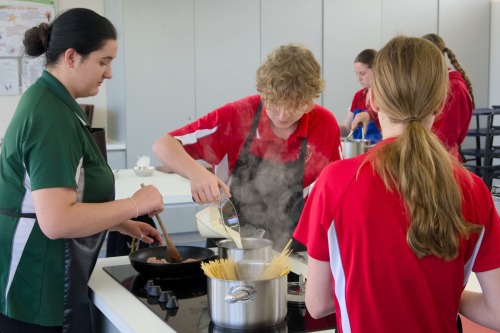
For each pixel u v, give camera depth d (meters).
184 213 5.13
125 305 1.55
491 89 6.71
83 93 1.67
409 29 6.23
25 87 5.42
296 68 1.80
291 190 2.16
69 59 1.61
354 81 6.06
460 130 3.38
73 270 1.63
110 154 5.24
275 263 1.43
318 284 1.13
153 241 2.02
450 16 6.41
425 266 1.03
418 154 1.02
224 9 5.47
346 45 5.98
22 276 1.62
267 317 1.37
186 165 1.92
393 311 1.04
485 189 1.10
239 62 5.59
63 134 1.54
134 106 5.26
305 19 5.79
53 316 1.63
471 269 1.10
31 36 1.65
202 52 5.44
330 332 1.37
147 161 3.76
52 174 1.52
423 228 1.00
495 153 5.70
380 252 1.04
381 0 6.07
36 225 1.60
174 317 1.45
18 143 1.55
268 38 5.68
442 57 1.09
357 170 1.08
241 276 1.47
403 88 1.07
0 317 1.64
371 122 4.22
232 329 1.37
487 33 6.63
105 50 1.64
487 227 1.08
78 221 1.55
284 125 2.02
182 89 5.41
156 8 5.23
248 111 2.12
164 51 5.30
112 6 5.46
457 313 1.10
